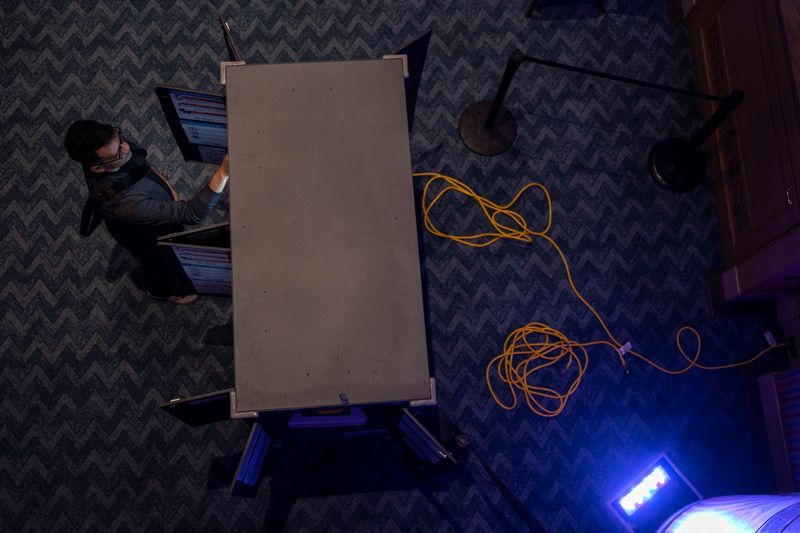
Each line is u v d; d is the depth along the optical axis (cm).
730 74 397
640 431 389
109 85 418
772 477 385
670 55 437
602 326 401
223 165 319
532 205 414
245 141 301
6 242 395
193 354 388
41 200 402
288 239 295
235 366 285
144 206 314
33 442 373
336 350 288
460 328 397
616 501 362
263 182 298
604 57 434
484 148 416
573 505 378
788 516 276
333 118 304
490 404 388
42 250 396
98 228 399
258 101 304
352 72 308
